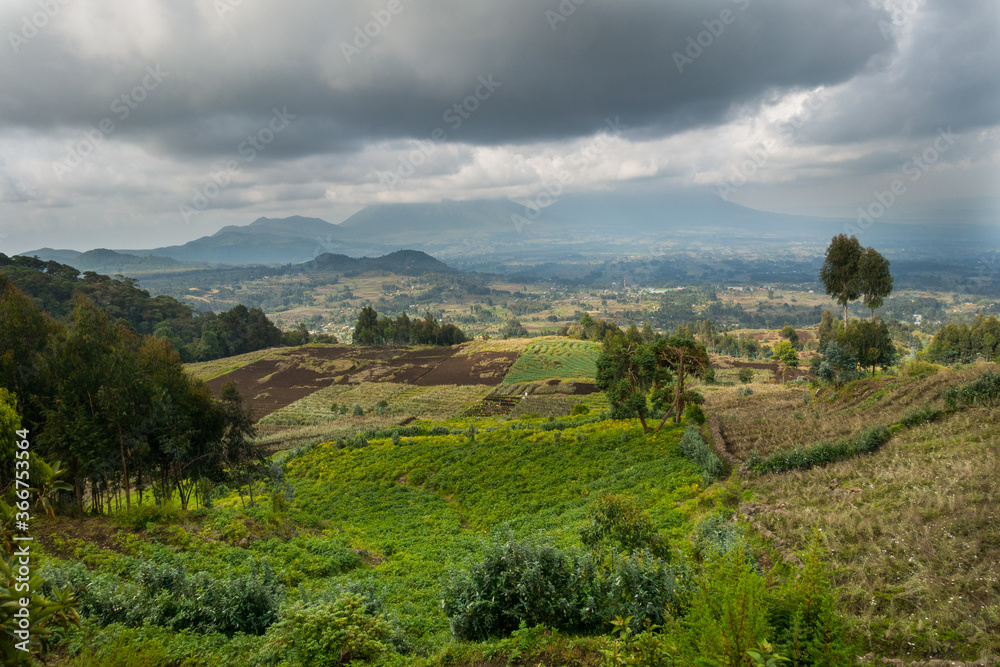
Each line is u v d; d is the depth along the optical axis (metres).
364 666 9.58
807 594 6.98
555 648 9.42
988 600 9.27
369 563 21.75
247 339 163.12
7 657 6.50
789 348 117.25
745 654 5.93
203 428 31.59
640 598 10.34
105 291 170.75
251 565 14.69
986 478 14.23
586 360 133.00
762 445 29.09
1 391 20.78
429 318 177.50
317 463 46.12
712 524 15.52
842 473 18.91
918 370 40.06
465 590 11.41
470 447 43.97
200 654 10.51
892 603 9.68
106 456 25.56
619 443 38.34
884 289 62.59
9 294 27.30
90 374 25.27
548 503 29.33
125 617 11.86
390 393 104.81
